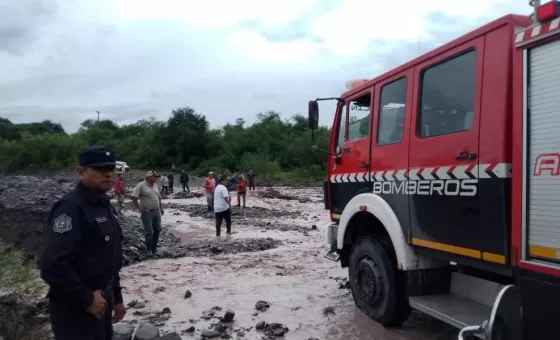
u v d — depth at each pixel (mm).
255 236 14445
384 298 5664
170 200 29516
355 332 5738
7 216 9875
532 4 3521
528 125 3564
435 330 5738
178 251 11578
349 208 6266
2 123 98688
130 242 11484
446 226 4617
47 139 69500
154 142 82375
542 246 3420
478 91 4242
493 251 4043
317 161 65625
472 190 4270
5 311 5246
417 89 5152
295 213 21734
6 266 5309
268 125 84125
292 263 10156
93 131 100812
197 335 5746
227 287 8078
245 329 5930
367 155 6125
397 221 5340
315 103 7039
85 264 3199
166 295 7598
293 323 6133
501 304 3131
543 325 3408
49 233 3107
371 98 6094
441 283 5277
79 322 3203
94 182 3293
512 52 3932
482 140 4168
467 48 4438
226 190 14531
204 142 78688
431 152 4840
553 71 3369
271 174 59156
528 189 3551
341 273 9102
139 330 5426
